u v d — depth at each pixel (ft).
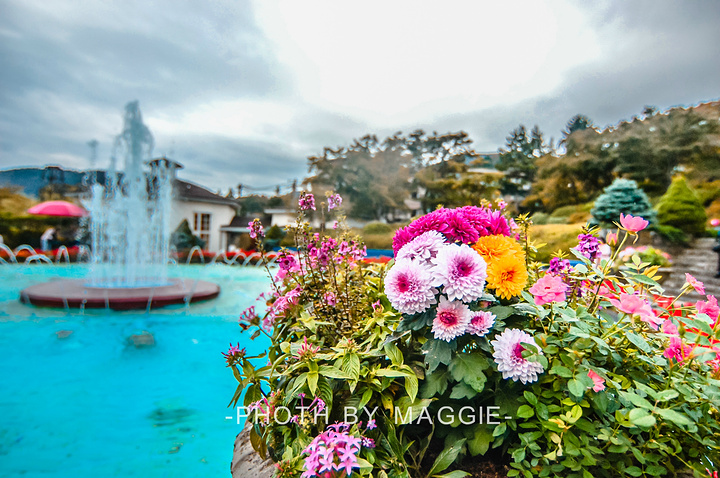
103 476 6.79
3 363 12.59
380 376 3.92
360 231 85.97
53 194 70.54
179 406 9.88
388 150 107.76
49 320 16.89
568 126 129.80
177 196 73.67
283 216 91.04
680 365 3.67
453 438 3.95
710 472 3.14
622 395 3.02
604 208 47.16
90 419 9.07
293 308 5.12
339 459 3.17
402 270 3.90
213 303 20.51
